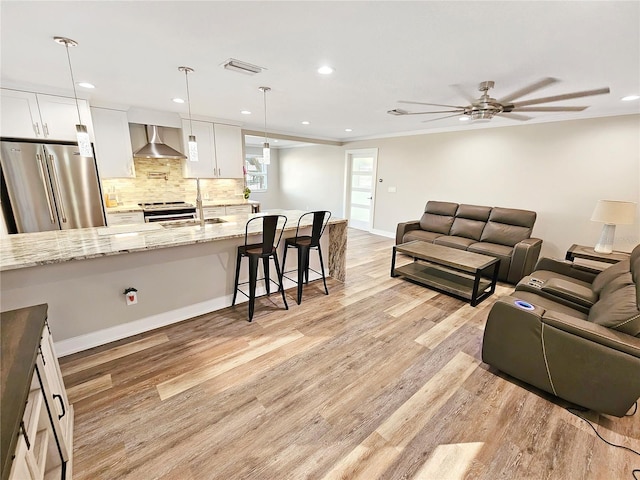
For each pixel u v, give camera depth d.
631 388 1.62
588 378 1.75
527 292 2.71
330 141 7.21
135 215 4.32
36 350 1.12
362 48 2.04
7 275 1.96
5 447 0.73
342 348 2.46
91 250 2.06
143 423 1.68
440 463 1.50
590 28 1.71
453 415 1.80
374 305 3.26
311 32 1.83
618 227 3.81
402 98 3.35
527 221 4.20
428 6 1.52
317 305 3.23
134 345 2.40
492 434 1.67
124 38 1.93
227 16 1.65
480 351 2.45
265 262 3.19
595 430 1.71
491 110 2.83
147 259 2.52
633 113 3.56
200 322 2.80
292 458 1.51
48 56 2.24
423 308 3.21
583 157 3.98
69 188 3.52
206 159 5.02
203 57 2.24
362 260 4.98
